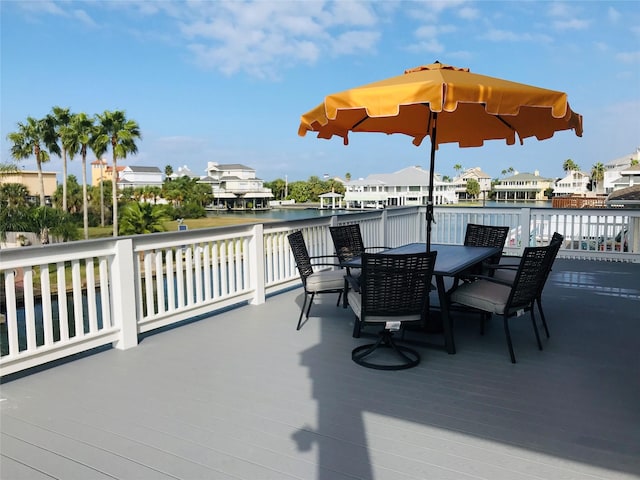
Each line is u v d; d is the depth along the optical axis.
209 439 2.19
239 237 4.72
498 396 2.64
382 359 3.26
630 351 3.37
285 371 3.05
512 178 82.31
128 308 3.55
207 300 4.36
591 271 6.53
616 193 17.22
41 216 22.02
